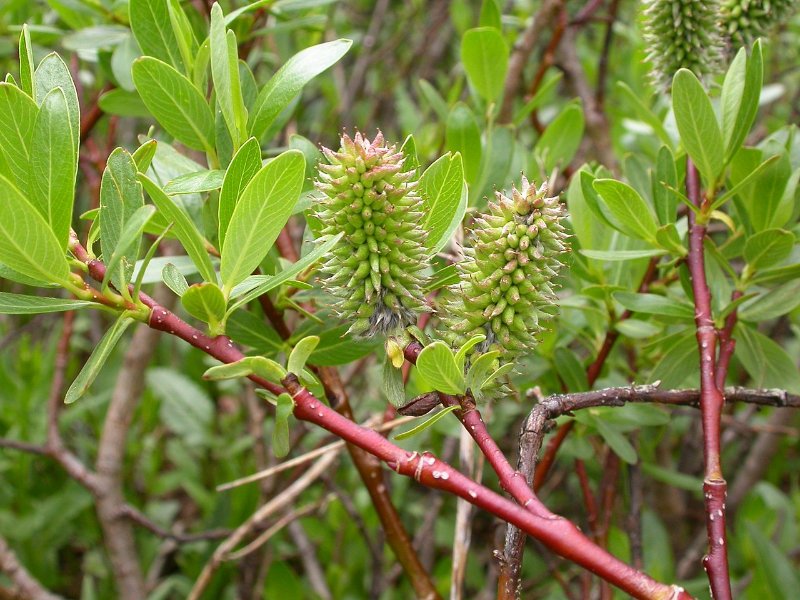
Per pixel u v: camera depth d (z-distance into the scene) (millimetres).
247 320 178
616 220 187
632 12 459
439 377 127
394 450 125
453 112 213
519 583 128
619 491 332
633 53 348
